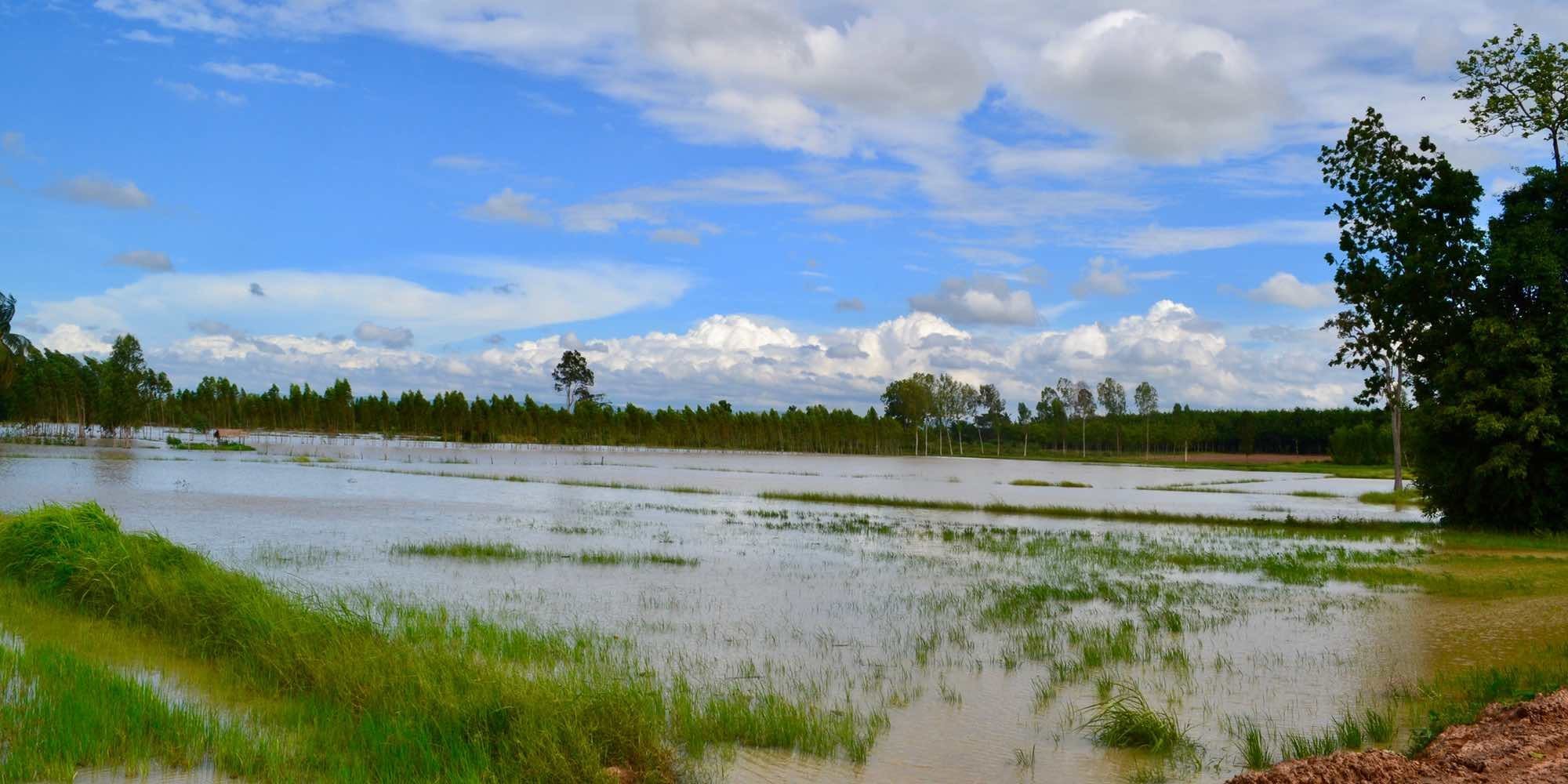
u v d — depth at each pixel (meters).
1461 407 32.41
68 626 13.34
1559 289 31.47
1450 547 29.16
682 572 21.81
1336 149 37.22
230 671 11.35
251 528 28.14
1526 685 11.41
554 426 157.12
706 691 11.58
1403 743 9.50
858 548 27.58
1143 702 10.19
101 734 8.48
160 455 74.62
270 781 7.84
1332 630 15.70
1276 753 9.45
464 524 31.75
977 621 16.45
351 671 10.59
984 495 56.16
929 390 197.12
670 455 141.62
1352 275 37.34
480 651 12.48
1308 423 182.62
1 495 35.62
